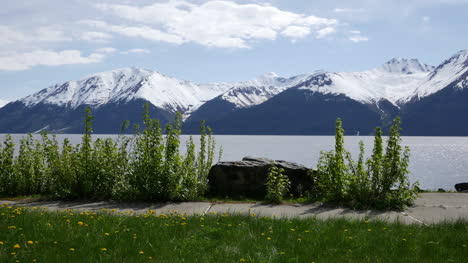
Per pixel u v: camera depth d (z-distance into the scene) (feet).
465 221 29.71
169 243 22.82
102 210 32.50
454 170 249.34
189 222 28.09
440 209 35.91
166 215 30.86
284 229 26.32
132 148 40.19
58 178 40.01
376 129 38.22
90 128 40.70
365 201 36.76
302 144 640.58
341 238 24.22
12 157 44.29
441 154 408.05
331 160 38.93
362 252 21.99
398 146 36.96
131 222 27.50
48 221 26.66
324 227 26.99
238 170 43.11
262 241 23.41
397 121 37.42
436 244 23.24
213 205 37.42
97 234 23.76
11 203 38.24
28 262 18.94
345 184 38.06
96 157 40.47
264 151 425.28
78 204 37.50
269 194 39.14
